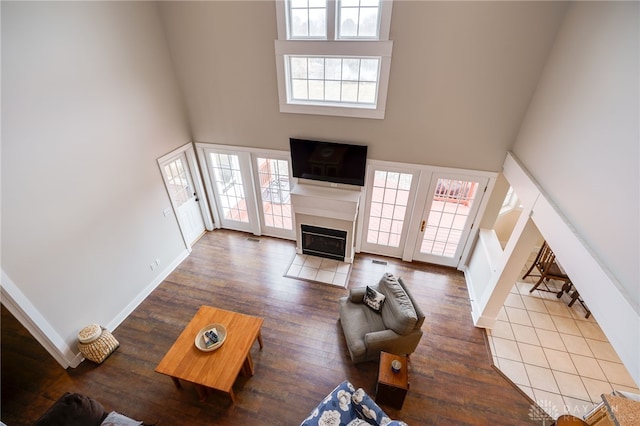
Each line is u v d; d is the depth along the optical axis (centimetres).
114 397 328
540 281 452
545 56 323
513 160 367
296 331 402
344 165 450
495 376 354
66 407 255
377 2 343
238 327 344
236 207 578
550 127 302
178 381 324
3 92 262
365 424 261
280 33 374
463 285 480
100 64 339
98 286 378
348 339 355
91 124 341
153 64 409
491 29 323
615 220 198
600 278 204
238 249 557
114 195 383
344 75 398
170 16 402
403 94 383
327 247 520
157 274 477
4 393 330
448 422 309
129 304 428
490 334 404
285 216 556
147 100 409
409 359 371
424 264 523
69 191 328
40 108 290
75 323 354
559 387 345
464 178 426
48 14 283
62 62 302
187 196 537
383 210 492
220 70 428
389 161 437
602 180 216
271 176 516
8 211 278
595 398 335
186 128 493
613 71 217
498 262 379
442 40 340
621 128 202
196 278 491
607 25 229
